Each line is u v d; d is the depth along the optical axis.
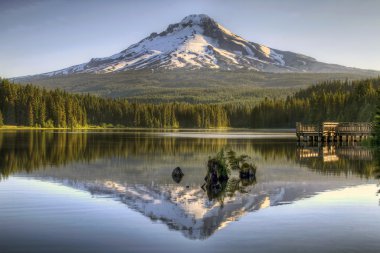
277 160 43.16
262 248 15.12
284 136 98.44
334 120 147.50
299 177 31.33
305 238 16.17
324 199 23.12
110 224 17.98
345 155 48.75
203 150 54.56
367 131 75.81
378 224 18.06
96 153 49.00
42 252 14.78
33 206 21.17
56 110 160.88
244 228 17.48
